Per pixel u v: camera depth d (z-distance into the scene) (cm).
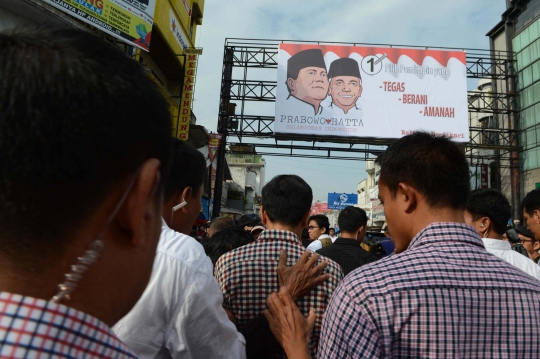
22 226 48
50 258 50
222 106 1321
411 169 120
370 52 1330
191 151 180
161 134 61
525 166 1534
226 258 191
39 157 47
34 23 56
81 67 50
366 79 1313
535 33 1513
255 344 160
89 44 54
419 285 100
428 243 112
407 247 126
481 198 223
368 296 101
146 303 114
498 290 102
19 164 47
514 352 98
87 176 50
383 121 1294
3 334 43
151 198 63
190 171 175
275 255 186
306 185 204
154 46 1013
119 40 781
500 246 218
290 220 198
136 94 56
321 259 191
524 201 268
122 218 57
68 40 52
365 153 1360
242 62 1345
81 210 51
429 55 1338
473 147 1357
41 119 47
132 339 111
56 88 48
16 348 43
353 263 339
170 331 117
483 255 110
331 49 1325
